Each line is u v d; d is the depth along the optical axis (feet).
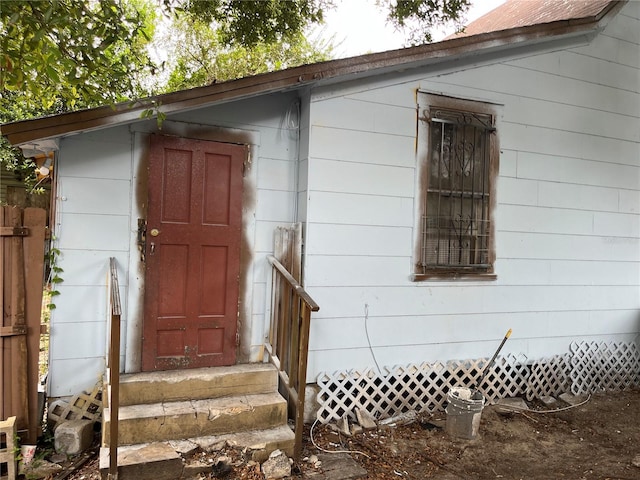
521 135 15.26
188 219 12.45
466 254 14.62
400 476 10.48
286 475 9.89
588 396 15.90
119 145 11.85
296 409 10.60
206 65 38.01
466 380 14.71
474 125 14.55
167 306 12.26
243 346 13.05
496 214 14.90
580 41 16.07
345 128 13.05
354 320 13.25
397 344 13.78
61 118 9.99
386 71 13.29
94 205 11.68
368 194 13.34
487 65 14.71
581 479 10.73
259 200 13.24
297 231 12.52
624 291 17.10
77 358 11.62
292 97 13.51
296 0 21.75
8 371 10.77
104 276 11.78
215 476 9.62
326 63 11.96
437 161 14.32
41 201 30.25
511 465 11.28
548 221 15.70
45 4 8.56
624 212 17.04
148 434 10.26
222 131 12.78
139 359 12.01
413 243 13.89
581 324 16.30
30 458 10.09
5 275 10.82
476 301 14.71
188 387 11.51
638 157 17.30
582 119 16.21
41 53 8.99
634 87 17.16
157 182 12.16
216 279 12.76
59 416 11.43
